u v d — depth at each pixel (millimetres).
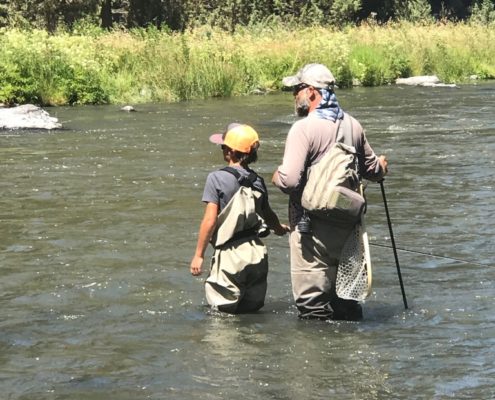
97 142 15367
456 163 12906
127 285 6848
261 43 31906
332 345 5445
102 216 9297
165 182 11336
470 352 5301
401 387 4746
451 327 5801
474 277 7059
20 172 12133
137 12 41750
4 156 13633
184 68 26422
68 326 5871
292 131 5934
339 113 6016
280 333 5699
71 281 6949
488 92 26875
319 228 5898
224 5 43844
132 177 11703
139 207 9758
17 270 7270
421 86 30906
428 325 5852
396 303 6383
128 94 24672
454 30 38969
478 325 5840
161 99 25094
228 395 4648
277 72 29828
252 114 20672
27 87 22688
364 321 5977
